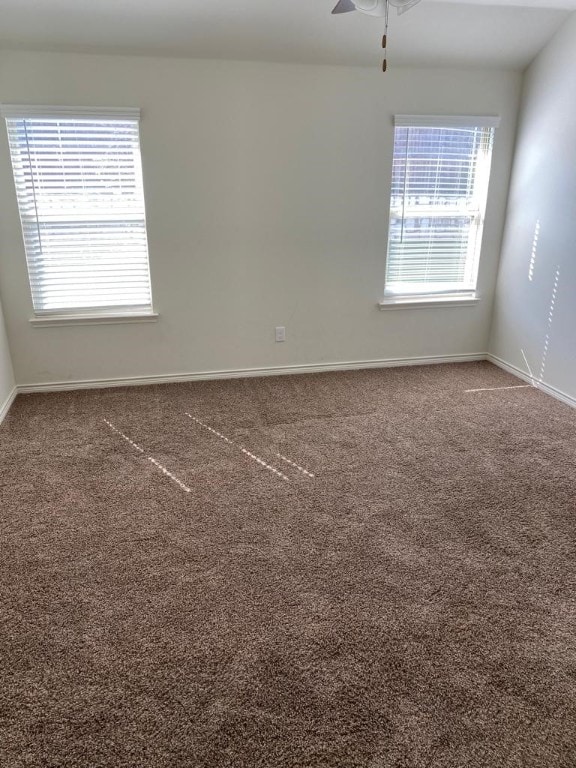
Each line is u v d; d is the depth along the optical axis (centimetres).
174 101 358
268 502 262
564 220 368
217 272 402
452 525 244
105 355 403
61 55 336
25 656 176
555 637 184
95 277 386
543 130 381
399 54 369
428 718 156
